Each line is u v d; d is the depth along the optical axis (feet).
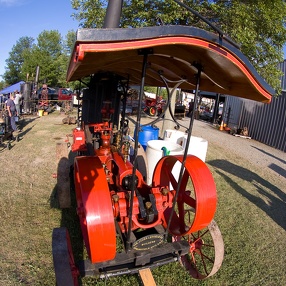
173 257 7.66
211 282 8.81
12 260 9.05
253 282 9.09
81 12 21.54
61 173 11.96
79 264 6.68
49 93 69.72
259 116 42.22
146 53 5.40
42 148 23.91
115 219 7.81
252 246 11.19
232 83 7.66
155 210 7.29
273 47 22.71
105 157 9.96
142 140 20.72
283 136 36.63
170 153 14.11
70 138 28.27
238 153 29.86
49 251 9.60
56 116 49.62
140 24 19.42
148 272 7.07
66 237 6.48
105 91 11.92
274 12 20.43
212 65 6.34
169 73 8.51
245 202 15.71
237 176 20.71
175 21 20.57
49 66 124.36
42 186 15.19
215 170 21.68
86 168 7.27
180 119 54.70
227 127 48.26
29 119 43.88
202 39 4.86
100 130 11.04
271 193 17.84
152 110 29.27
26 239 10.18
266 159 28.71
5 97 48.57
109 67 8.61
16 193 14.05
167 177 9.93
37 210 12.31
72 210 12.30
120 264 7.19
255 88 6.21
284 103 37.63
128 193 7.38
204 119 62.28
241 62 5.53
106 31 4.13
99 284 8.20
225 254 10.46
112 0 6.77
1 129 23.59
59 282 5.70
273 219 13.87
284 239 11.96
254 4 19.84
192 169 7.88
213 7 18.45
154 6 19.92
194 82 9.02
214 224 8.40
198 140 17.06
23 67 129.18
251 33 19.56
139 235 7.70
